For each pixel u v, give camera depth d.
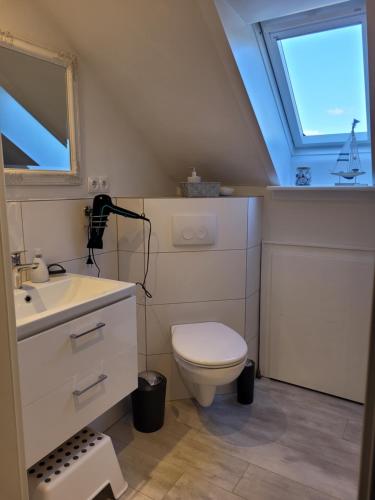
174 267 2.18
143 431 2.02
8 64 1.54
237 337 2.04
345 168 2.24
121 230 2.15
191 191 2.23
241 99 1.87
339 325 2.29
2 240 1.06
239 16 1.68
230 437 1.99
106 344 1.52
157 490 1.66
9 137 1.56
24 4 1.59
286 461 1.82
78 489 1.47
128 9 1.61
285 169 2.43
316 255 2.30
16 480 1.18
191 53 1.73
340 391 2.34
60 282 1.66
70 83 1.81
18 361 1.14
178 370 2.29
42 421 1.28
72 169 1.85
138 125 2.24
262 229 2.45
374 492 0.73
